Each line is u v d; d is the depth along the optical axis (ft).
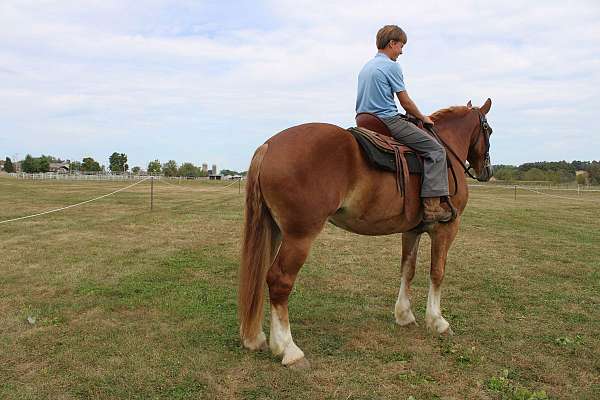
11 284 20.93
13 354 13.23
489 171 18.60
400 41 14.90
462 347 14.40
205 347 13.98
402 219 14.24
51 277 22.24
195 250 30.50
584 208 69.41
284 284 12.50
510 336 15.60
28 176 209.77
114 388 11.38
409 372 12.64
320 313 17.65
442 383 12.07
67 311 17.22
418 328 16.25
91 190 97.25
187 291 20.25
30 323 15.81
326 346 14.37
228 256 28.73
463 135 16.96
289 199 11.94
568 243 36.14
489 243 35.86
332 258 29.09
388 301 19.81
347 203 13.00
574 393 11.66
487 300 20.04
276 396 11.18
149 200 73.46
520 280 23.75
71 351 13.42
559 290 21.85
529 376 12.59
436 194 14.11
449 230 15.47
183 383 11.73
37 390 11.23
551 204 77.46
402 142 14.28
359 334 15.43
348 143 12.66
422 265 27.45
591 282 23.50
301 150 12.06
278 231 13.17
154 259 27.20
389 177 13.39
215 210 58.80
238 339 14.64
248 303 12.96
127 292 19.95
